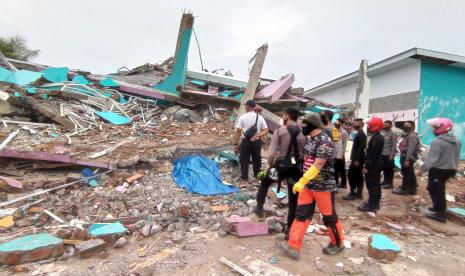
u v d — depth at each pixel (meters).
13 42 19.89
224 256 3.86
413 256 4.25
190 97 10.70
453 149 5.65
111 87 10.98
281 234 4.48
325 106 13.59
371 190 5.77
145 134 8.37
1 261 3.48
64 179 5.71
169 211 4.98
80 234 4.04
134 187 5.76
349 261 3.93
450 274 3.86
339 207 6.05
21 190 5.33
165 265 3.61
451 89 14.04
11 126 7.50
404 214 5.96
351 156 6.40
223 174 6.73
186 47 11.71
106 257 3.75
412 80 13.98
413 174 7.07
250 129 6.35
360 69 11.47
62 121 7.97
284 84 12.34
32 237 3.87
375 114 16.27
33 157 5.94
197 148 7.40
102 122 8.76
